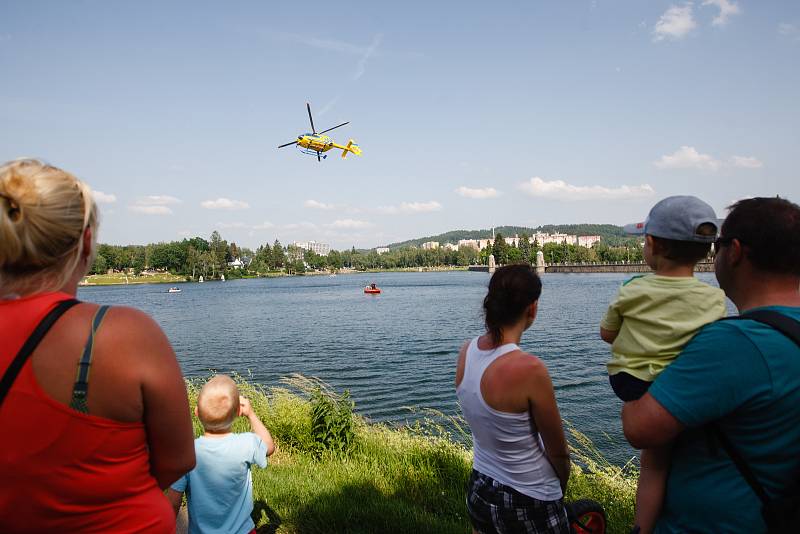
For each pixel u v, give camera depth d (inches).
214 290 4709.6
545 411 84.2
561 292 2878.9
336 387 747.4
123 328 50.3
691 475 61.1
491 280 91.9
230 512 108.8
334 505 169.2
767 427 55.6
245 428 260.4
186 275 6993.1
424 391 703.7
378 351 1088.2
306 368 916.6
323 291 4065.0
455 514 169.0
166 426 54.1
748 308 63.3
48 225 48.6
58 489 46.8
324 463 222.4
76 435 46.7
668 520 64.4
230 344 1274.6
